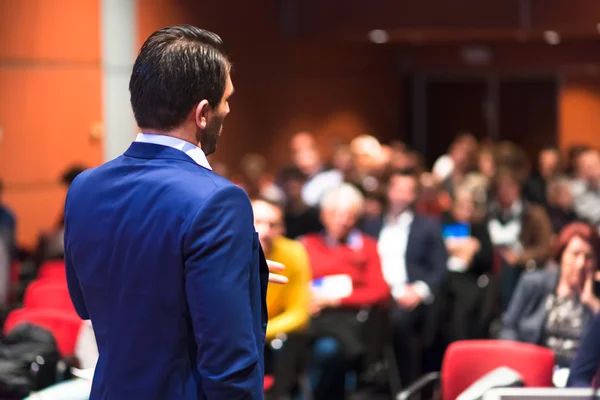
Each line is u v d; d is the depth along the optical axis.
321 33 12.20
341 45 13.80
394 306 7.06
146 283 1.93
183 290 1.93
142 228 1.94
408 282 7.22
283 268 2.23
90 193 2.04
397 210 7.45
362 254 6.34
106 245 1.99
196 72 1.98
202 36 2.04
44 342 4.62
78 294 2.19
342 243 6.39
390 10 11.78
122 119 8.97
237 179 11.03
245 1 11.37
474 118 16.25
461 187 9.39
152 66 2.00
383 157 10.43
